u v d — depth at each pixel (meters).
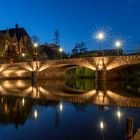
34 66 112.25
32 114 33.53
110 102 42.91
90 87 77.25
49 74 119.19
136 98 48.50
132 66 94.00
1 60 131.62
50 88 76.62
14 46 153.88
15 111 35.91
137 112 32.28
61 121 28.84
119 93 58.31
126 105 38.66
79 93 60.59
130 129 17.69
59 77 124.56
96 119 28.89
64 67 116.06
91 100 46.22
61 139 22.34
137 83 86.69
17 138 23.22
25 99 49.31
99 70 92.06
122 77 104.94
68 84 92.69
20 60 132.25
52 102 44.34
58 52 157.12
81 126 26.14
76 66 112.31
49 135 23.67
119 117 29.44
